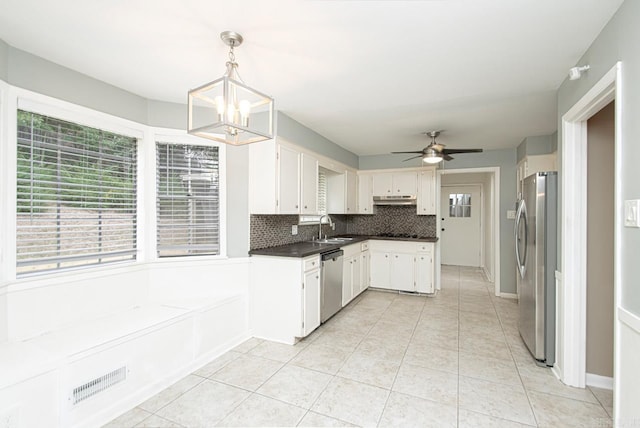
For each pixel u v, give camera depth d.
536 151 4.00
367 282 4.97
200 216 2.99
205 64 2.16
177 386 2.25
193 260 2.91
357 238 4.80
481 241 7.16
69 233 2.22
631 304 1.41
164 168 2.87
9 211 1.89
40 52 1.98
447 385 2.25
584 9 1.55
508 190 4.70
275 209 3.07
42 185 2.08
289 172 3.30
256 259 3.11
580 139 2.21
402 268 4.84
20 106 1.93
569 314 2.24
